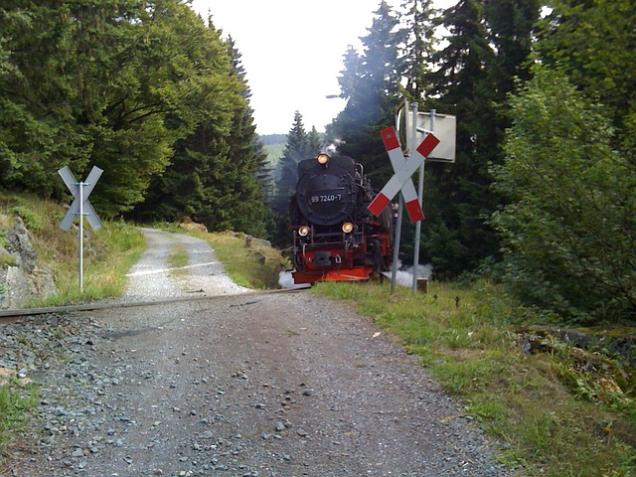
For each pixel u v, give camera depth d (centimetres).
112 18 2533
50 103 2355
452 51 2347
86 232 2661
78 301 1250
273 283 2588
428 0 3197
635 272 764
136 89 3209
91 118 2883
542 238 821
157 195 5850
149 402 598
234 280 2138
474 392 585
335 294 1123
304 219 1762
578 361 659
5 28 1886
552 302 873
